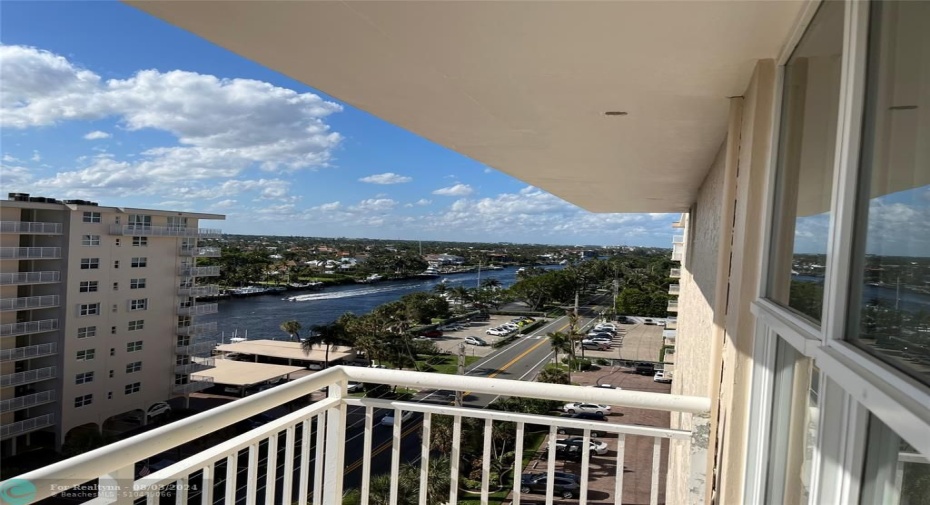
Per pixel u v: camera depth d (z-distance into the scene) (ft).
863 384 2.61
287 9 5.20
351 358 98.07
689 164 12.61
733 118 7.37
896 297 2.64
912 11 2.64
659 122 8.94
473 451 38.91
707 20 5.04
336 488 7.54
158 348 71.67
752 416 5.87
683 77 6.69
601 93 7.54
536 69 6.64
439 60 6.47
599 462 37.91
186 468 5.00
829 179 3.89
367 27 5.55
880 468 2.97
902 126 2.71
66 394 60.64
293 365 91.09
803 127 4.87
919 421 2.02
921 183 2.43
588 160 12.59
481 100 8.06
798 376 4.83
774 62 5.94
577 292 213.87
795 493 4.84
